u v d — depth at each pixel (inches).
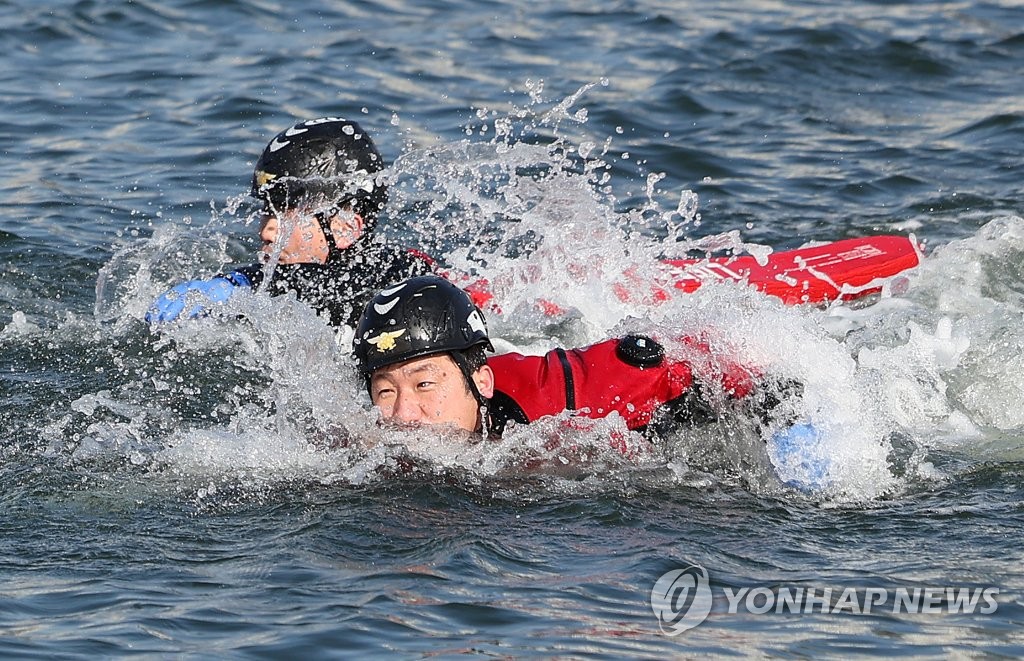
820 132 1694.1
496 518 749.9
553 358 848.9
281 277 1049.5
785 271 1232.2
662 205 1446.9
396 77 1872.5
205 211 1402.6
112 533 732.0
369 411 818.8
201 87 1817.2
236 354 1038.4
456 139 1626.5
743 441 826.8
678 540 722.2
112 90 1802.4
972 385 929.5
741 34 2075.5
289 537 725.9
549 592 657.0
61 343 1066.7
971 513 759.7
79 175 1501.0
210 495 783.1
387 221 1352.1
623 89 1830.7
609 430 821.2
